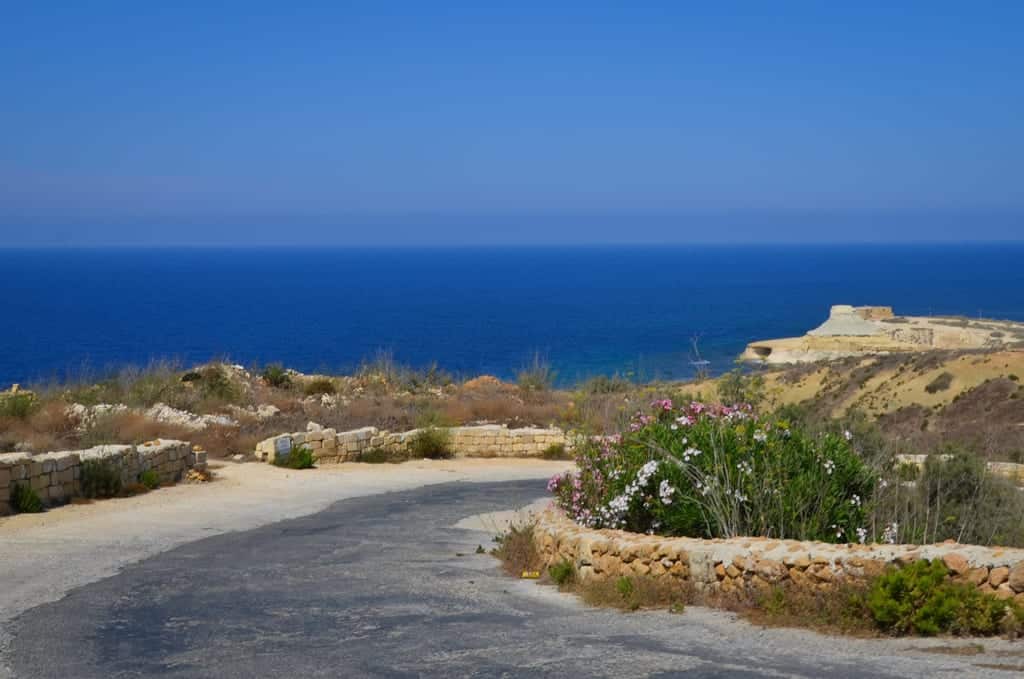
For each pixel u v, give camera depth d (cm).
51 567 1341
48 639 962
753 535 1184
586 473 1398
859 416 1720
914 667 781
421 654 883
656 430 1341
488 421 3444
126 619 1047
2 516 1742
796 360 8656
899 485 1323
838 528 1180
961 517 1293
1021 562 909
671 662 820
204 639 959
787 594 985
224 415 3216
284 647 923
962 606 889
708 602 1040
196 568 1359
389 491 2353
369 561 1431
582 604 1100
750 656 835
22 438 2575
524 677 795
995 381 4150
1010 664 783
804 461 1247
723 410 1366
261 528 1783
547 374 4425
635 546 1131
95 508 1891
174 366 3959
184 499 2077
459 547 1581
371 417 3359
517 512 1988
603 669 807
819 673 770
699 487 1219
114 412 2897
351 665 852
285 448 2666
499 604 1113
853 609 924
